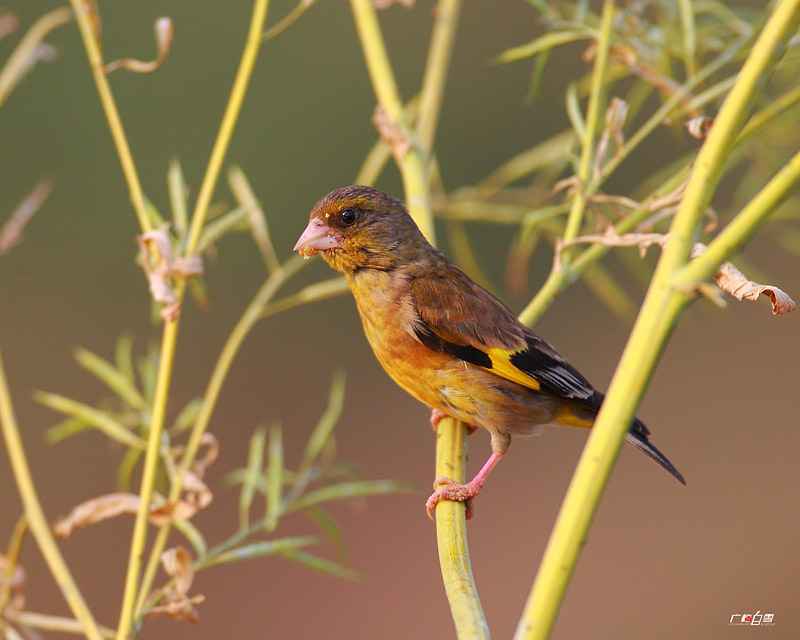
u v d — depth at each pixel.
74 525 4.84
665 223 6.80
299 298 6.09
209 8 17.03
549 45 6.28
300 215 16.97
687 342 16.31
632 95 7.59
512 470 14.73
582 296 16.69
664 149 15.70
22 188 16.17
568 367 6.38
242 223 6.21
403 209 6.42
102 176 16.47
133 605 4.40
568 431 15.17
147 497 4.48
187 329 16.06
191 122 16.89
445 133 17.06
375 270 6.32
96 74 4.94
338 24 17.38
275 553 5.41
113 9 16.66
